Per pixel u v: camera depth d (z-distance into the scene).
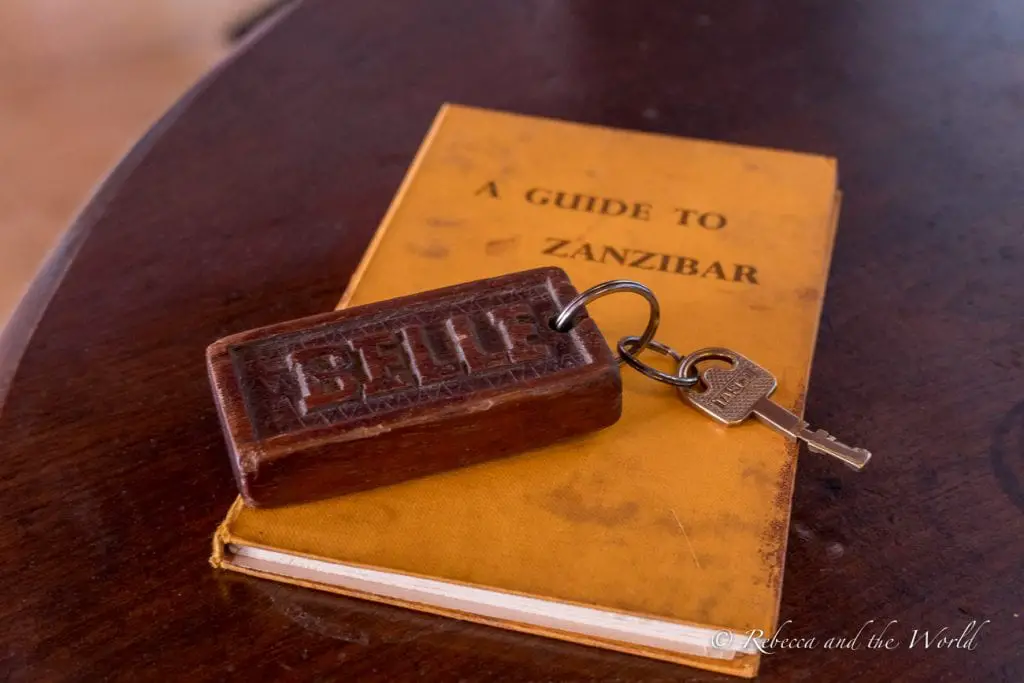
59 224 0.90
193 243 0.45
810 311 0.41
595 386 0.37
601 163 0.46
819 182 0.45
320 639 0.36
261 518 0.37
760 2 0.55
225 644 0.36
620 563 0.36
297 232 0.46
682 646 0.35
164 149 0.49
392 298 0.40
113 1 1.12
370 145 0.49
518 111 0.50
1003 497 0.38
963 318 0.42
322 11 0.55
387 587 0.36
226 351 0.37
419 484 0.38
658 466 0.38
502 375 0.37
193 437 0.40
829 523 0.38
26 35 1.09
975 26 0.53
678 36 0.53
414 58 0.52
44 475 0.39
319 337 0.38
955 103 0.50
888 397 0.40
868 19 0.54
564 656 0.36
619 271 0.42
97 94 1.02
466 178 0.45
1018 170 0.47
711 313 0.41
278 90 0.51
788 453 0.38
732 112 0.50
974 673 0.35
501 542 0.36
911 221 0.46
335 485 0.37
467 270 0.42
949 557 0.37
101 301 0.43
